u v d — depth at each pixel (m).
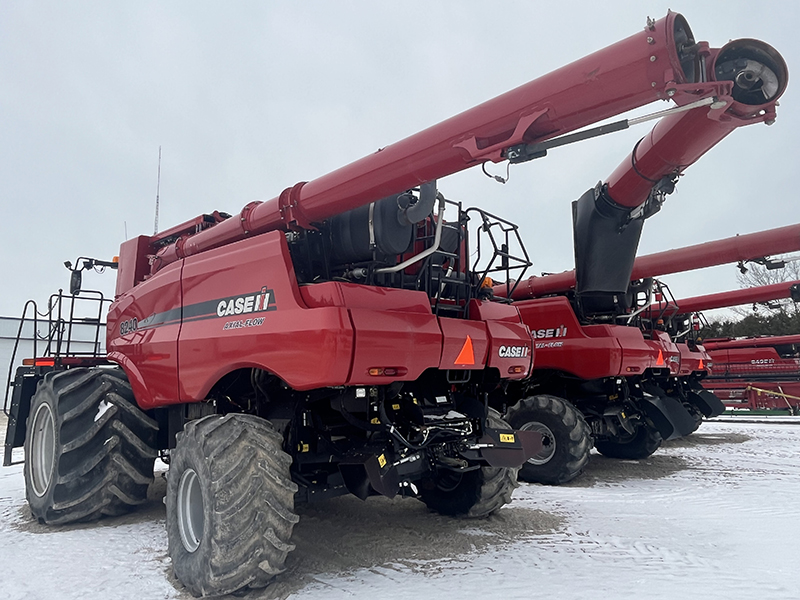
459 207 4.10
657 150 4.55
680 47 2.35
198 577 2.85
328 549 3.62
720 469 6.93
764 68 2.56
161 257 4.93
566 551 3.56
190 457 3.12
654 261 7.21
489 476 4.26
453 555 3.49
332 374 2.90
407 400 3.75
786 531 4.03
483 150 2.71
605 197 5.78
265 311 3.24
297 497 3.42
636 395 7.23
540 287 8.02
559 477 5.91
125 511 4.43
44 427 4.61
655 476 6.47
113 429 4.15
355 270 3.48
